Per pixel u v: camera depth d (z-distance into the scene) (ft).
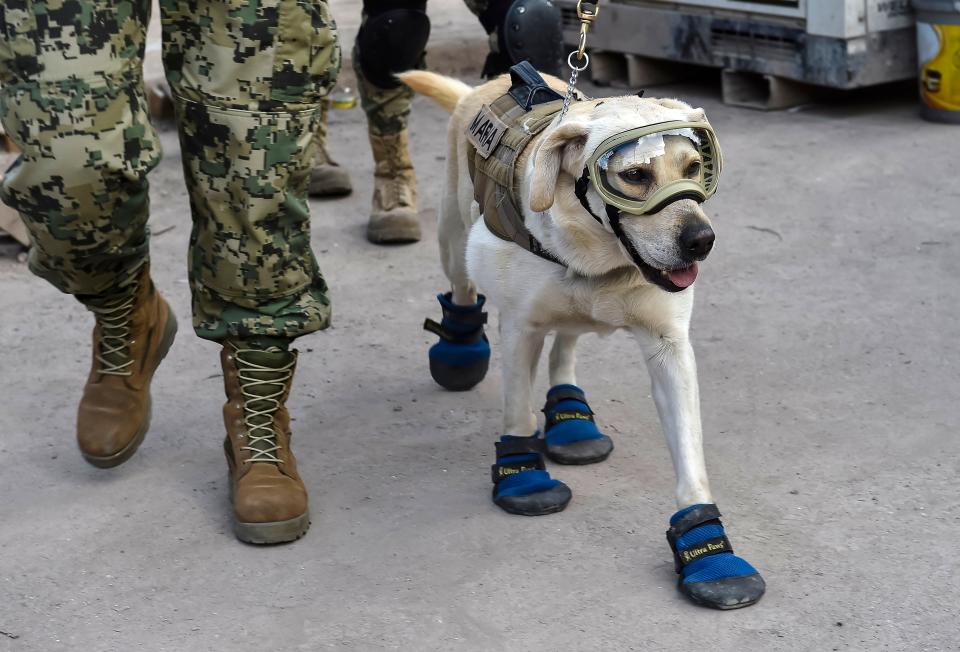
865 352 11.37
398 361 11.74
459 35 24.17
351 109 21.48
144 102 7.95
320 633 7.43
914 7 18.26
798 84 19.90
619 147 7.18
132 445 9.40
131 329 9.27
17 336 12.35
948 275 13.09
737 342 11.74
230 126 7.79
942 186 15.83
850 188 15.98
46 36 7.33
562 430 9.75
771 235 14.56
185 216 15.98
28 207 7.77
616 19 21.61
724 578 7.59
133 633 7.50
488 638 7.31
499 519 8.75
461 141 9.67
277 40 7.72
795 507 8.74
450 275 10.56
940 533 8.30
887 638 7.17
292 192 8.20
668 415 8.14
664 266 7.14
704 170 7.57
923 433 9.78
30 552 8.48
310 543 8.52
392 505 9.02
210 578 8.09
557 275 8.12
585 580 7.92
